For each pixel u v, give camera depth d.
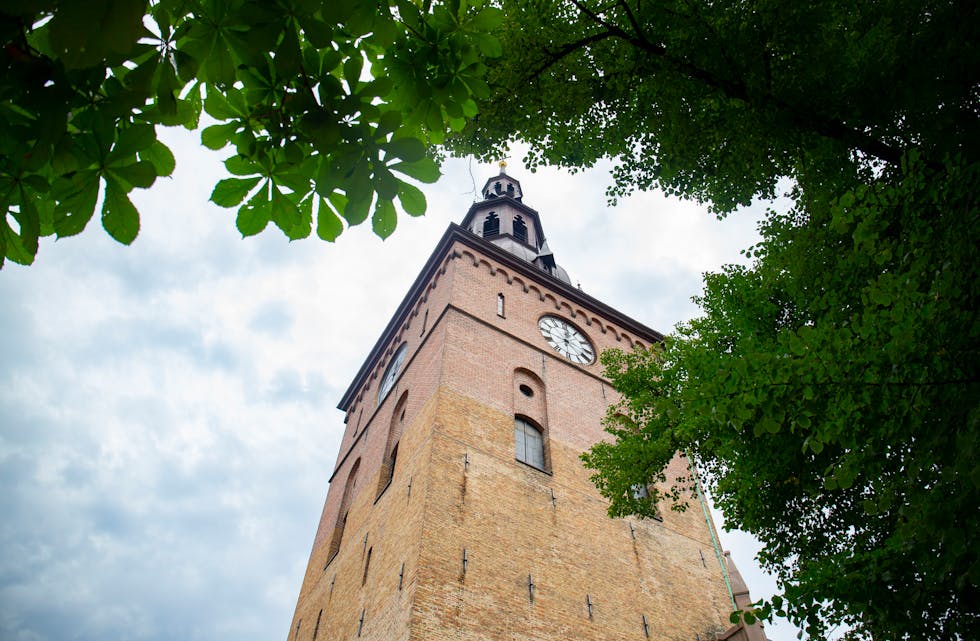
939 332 5.07
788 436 8.09
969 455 4.61
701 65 6.87
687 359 8.95
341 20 2.77
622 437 12.07
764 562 9.30
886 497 5.43
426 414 17.05
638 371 12.19
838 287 6.73
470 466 15.32
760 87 6.62
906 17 6.53
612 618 13.84
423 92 3.50
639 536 16.56
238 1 2.66
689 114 7.52
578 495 16.47
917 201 5.63
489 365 19.36
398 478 16.42
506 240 31.31
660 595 15.20
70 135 2.73
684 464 20.41
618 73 7.52
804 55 6.62
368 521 17.02
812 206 7.95
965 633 5.57
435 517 13.53
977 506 4.73
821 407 5.56
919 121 6.62
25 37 2.60
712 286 10.59
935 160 6.45
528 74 7.71
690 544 17.42
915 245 5.52
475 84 3.56
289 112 3.19
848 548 7.99
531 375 20.36
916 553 5.60
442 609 11.80
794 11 6.49
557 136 8.23
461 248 24.45
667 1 6.95
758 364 5.61
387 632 12.02
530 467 16.48
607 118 8.27
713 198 8.72
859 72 6.60
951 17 6.18
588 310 26.08
